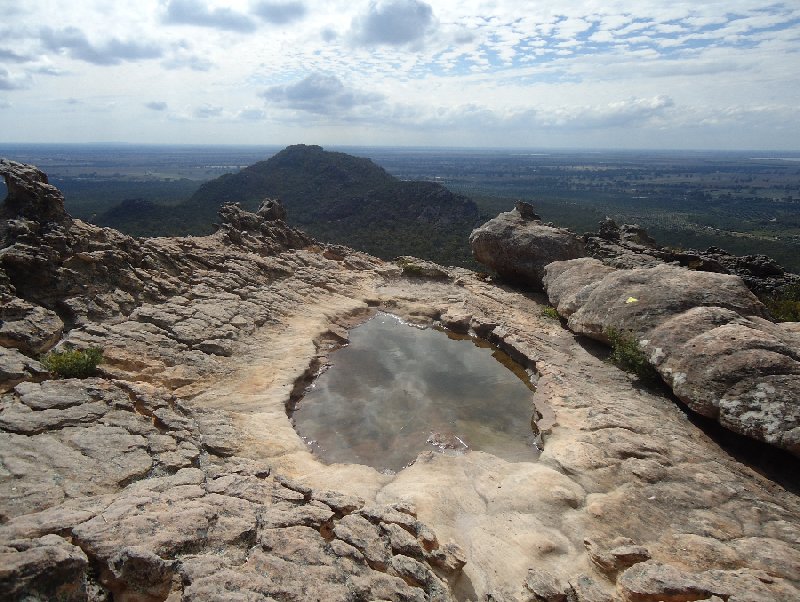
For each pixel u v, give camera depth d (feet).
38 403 33.94
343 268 94.38
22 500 25.30
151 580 21.88
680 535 31.65
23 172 56.49
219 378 49.37
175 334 52.95
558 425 44.96
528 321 73.31
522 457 42.78
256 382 50.16
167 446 34.06
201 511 26.45
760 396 40.47
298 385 52.21
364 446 43.83
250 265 77.25
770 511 33.96
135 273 61.16
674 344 50.08
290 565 24.45
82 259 55.52
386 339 68.39
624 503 34.58
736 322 50.11
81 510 24.79
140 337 49.96
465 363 61.87
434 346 66.80
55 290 51.01
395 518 30.19
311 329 64.85
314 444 43.60
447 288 87.92
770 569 28.66
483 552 30.81
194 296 63.36
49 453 29.58
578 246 91.81
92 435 32.48
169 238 77.51
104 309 52.90
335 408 49.80
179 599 21.72
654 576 27.30
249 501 29.25
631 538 31.65
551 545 31.35
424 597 25.12
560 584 27.81
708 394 43.73
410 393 53.72
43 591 19.16
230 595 21.52
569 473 38.29
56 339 45.16
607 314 60.34
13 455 28.55
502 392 54.80
